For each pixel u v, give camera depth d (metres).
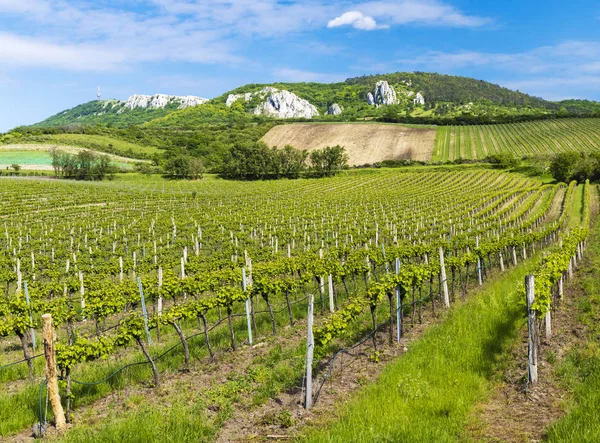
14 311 15.04
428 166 116.56
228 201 70.56
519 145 129.62
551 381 9.44
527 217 51.84
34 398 9.66
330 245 37.16
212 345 13.32
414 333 13.66
